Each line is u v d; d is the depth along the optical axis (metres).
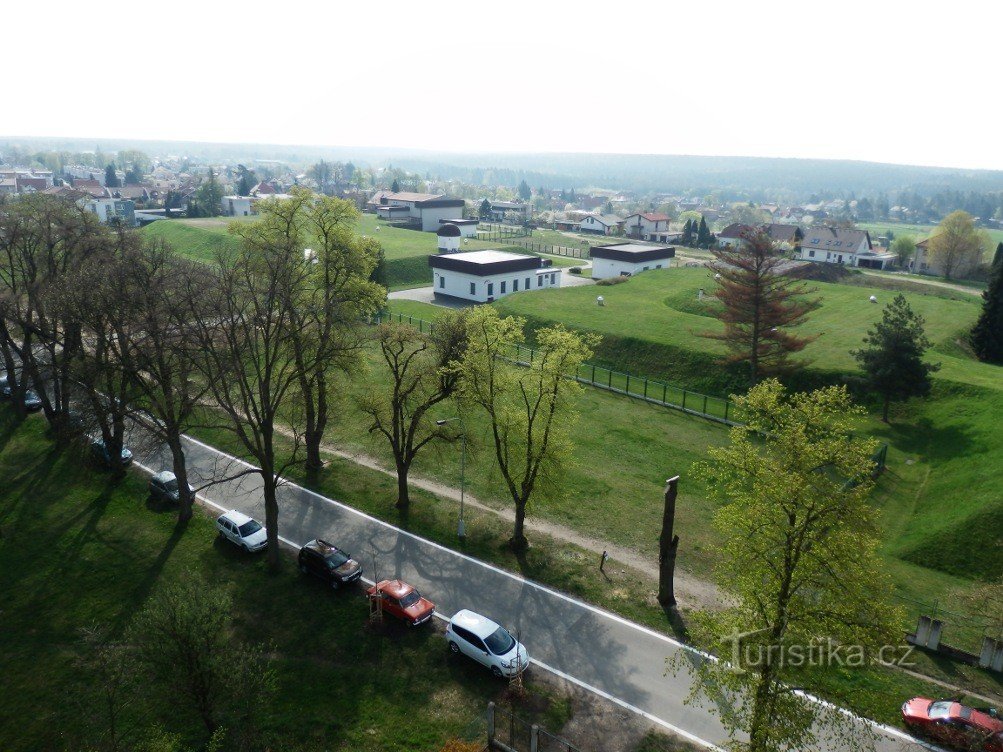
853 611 20.38
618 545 35.59
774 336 53.38
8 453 44.31
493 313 34.88
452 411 52.28
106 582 31.34
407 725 23.55
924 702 24.20
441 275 94.00
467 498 40.25
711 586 32.19
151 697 24.58
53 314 37.38
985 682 26.05
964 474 41.28
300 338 36.44
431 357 40.06
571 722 23.94
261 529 34.84
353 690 25.11
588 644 27.95
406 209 167.62
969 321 73.81
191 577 28.88
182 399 35.22
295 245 38.97
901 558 35.31
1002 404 47.53
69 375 37.56
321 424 42.41
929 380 50.94
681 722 24.14
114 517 37.03
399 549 34.62
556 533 36.59
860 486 21.28
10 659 26.56
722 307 78.69
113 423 40.84
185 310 32.97
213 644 21.66
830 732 23.88
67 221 43.41
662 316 76.69
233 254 83.81
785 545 21.09
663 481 42.81
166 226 128.38
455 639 27.03
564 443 34.69
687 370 61.78
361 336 41.09
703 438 49.31
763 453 46.19
